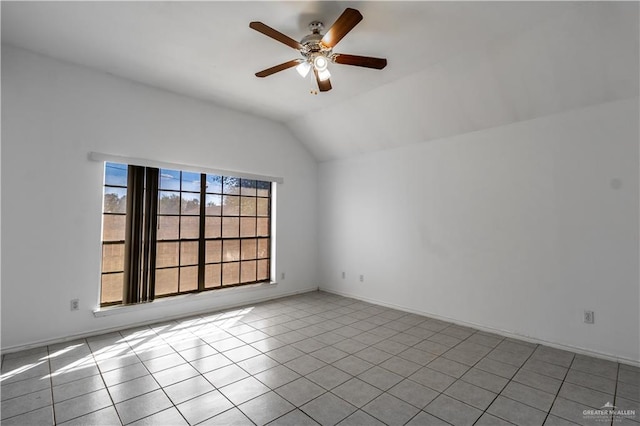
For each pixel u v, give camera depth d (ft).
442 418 6.70
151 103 12.68
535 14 8.16
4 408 6.97
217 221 15.05
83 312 11.04
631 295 9.16
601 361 9.40
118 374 8.50
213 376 8.44
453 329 12.25
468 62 10.32
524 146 11.23
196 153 13.89
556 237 10.49
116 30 9.04
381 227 15.75
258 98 13.85
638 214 9.09
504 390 7.81
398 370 8.84
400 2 7.72
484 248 12.18
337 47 9.73
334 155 17.83
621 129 9.37
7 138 9.83
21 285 9.98
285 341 10.92
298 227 18.04
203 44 9.72
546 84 9.95
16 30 9.08
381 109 13.66
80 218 11.03
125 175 12.36
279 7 7.94
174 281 13.62
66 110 10.84
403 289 14.75
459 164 12.95
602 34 8.23
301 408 7.04
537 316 10.84
